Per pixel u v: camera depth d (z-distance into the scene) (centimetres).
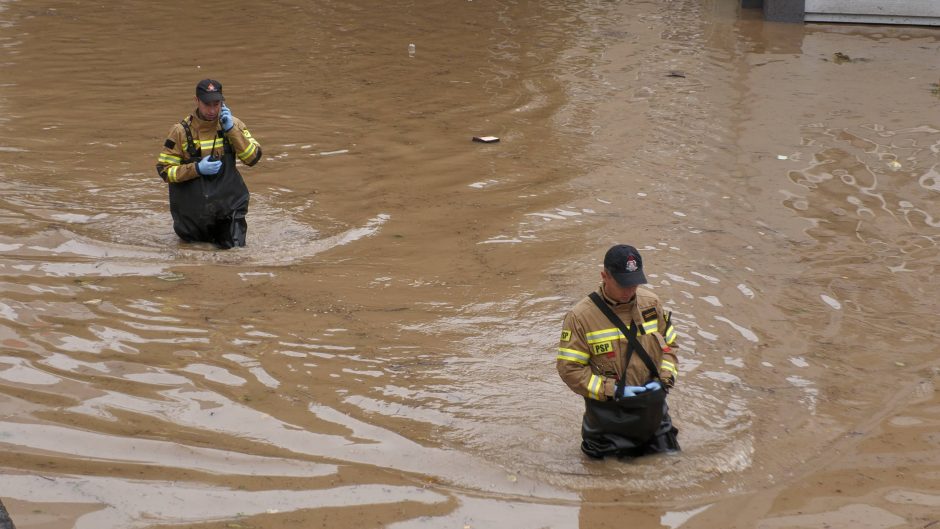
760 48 2969
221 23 3098
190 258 1382
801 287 1338
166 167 1386
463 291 1300
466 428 964
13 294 1209
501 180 1795
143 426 936
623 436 893
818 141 2064
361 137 2033
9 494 817
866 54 2892
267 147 1942
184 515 803
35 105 2156
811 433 971
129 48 2728
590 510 839
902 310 1272
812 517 830
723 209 1661
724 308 1265
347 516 813
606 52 2900
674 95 2434
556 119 2217
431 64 2695
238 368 1059
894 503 852
